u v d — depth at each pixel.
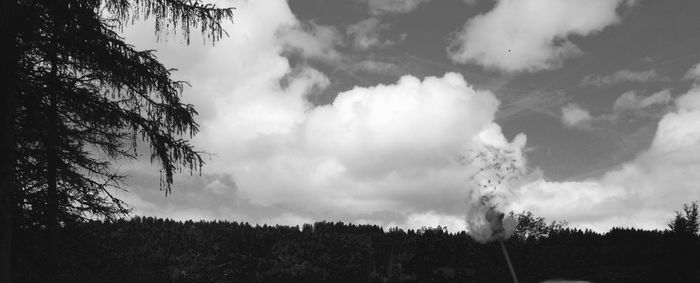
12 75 7.57
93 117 8.96
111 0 8.89
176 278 174.88
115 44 8.53
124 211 11.68
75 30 8.30
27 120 8.90
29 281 11.37
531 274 19.41
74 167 10.49
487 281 20.19
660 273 33.31
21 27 7.61
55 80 8.60
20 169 9.70
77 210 11.43
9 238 7.41
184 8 8.97
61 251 11.96
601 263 38.44
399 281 66.38
